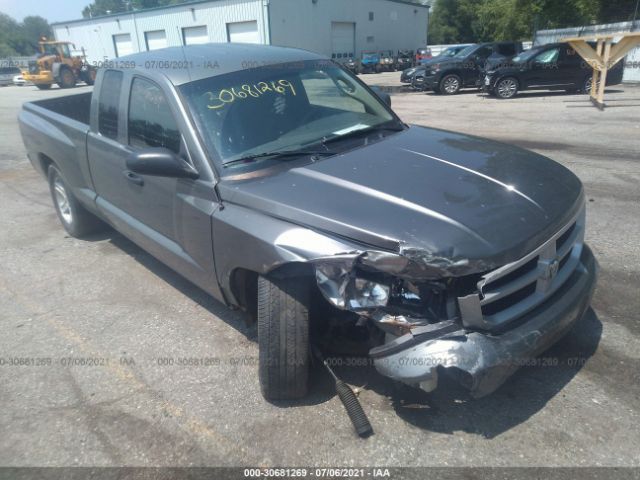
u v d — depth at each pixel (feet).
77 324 12.40
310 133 10.88
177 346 11.18
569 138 29.01
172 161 9.69
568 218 8.73
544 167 9.96
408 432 8.29
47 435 8.85
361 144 10.79
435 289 7.41
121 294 13.79
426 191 8.50
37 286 14.56
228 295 10.09
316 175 9.28
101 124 13.78
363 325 8.61
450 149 10.49
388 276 7.51
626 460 7.51
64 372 10.53
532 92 53.93
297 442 8.29
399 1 140.36
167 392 9.71
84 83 100.37
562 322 8.16
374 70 113.60
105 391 9.87
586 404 8.61
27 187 25.29
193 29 114.32
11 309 13.35
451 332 7.29
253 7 101.55
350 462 7.84
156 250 12.35
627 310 11.23
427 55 110.73
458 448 7.92
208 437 8.54
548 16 99.14
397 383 9.09
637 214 16.70
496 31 123.24
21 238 18.44
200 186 9.87
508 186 8.79
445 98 53.11
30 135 17.76
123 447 8.48
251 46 13.39
